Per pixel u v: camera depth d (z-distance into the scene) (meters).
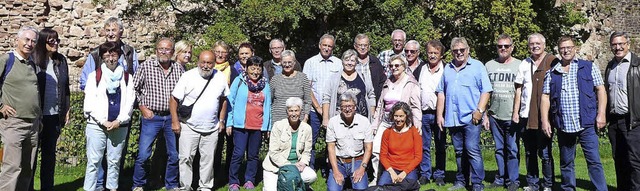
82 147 10.34
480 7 19.84
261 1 15.88
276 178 8.02
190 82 7.99
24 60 7.28
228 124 8.62
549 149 8.41
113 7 20.78
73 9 20.58
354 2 16.83
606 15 24.84
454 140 8.66
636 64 7.70
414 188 7.88
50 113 8.00
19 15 19.86
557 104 8.03
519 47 19.86
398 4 17.12
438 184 9.21
